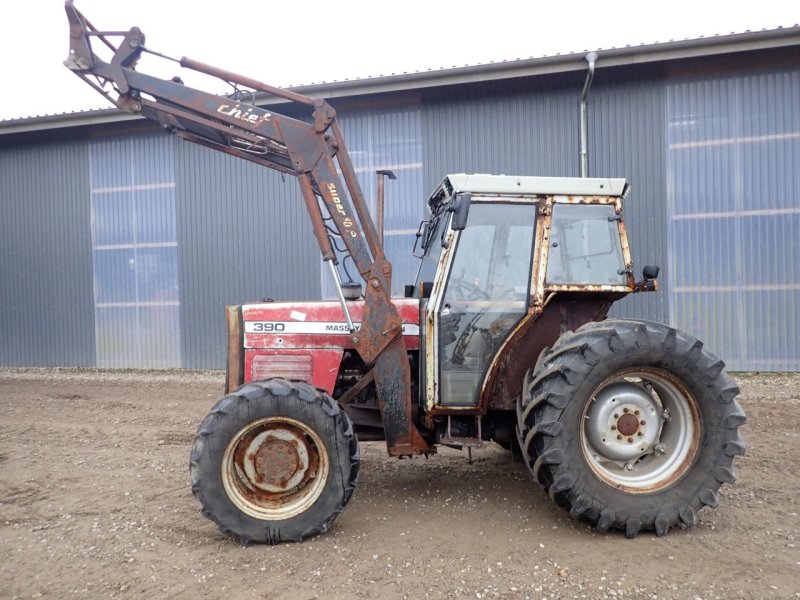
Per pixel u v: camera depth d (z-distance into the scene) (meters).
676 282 9.01
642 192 9.09
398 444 3.66
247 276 10.57
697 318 8.96
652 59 8.46
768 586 2.67
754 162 8.72
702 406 3.30
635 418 3.39
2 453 5.35
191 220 10.77
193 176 10.71
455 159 9.70
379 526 3.48
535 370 3.43
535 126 9.41
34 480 4.53
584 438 3.29
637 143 9.08
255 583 2.82
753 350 8.78
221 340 10.72
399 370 3.64
